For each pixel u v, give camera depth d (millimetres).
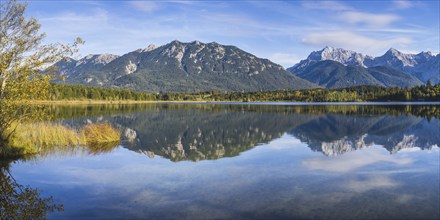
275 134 37250
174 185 15703
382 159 22219
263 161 21656
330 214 11758
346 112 80062
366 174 17875
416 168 19359
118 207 12680
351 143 30062
